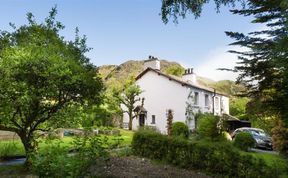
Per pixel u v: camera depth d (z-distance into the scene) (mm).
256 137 23953
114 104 34781
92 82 10664
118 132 25406
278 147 14625
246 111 8438
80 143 7293
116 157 13625
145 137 15047
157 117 37625
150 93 38938
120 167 11383
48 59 9523
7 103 9469
